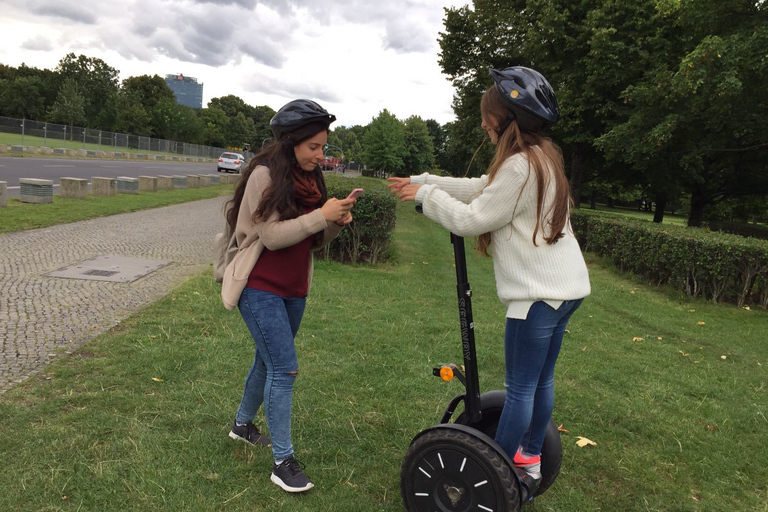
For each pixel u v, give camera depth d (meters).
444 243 12.72
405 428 3.15
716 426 3.56
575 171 18.89
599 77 15.58
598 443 3.20
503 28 19.41
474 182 2.18
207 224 11.94
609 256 11.12
